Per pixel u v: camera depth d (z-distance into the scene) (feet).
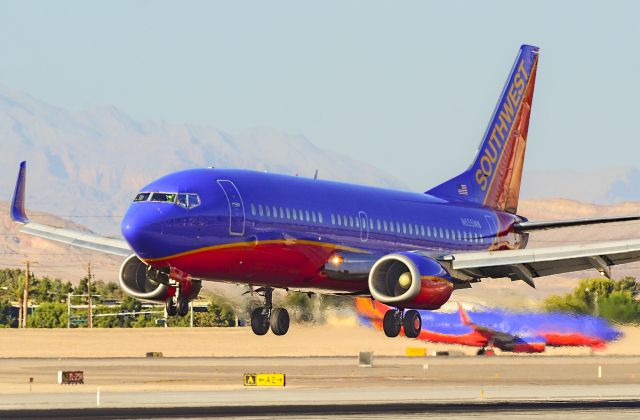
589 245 571.69
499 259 580.30
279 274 545.44
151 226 496.64
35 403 533.55
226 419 447.42
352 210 576.20
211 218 509.35
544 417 458.91
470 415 464.65
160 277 521.65
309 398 559.38
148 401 543.39
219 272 522.06
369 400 545.03
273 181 545.44
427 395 577.84
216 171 529.04
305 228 547.08
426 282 562.25
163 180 510.99
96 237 576.61
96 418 452.76
